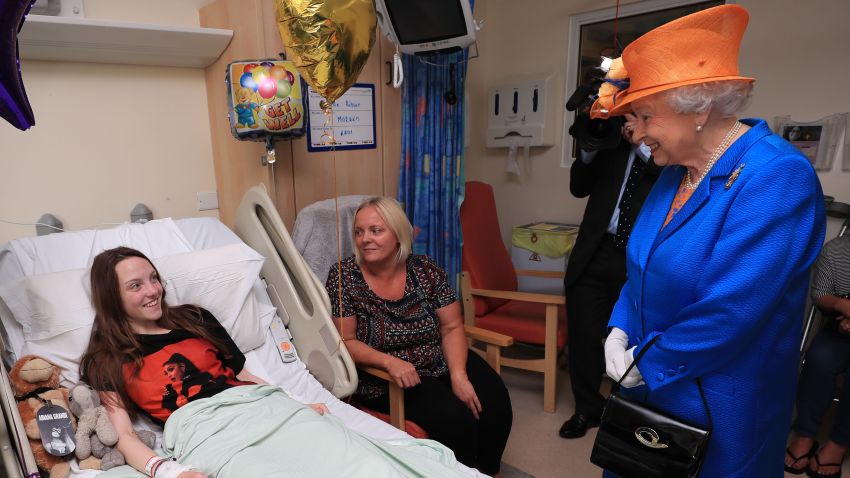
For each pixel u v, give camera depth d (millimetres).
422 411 1785
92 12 1940
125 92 2105
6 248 1687
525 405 2697
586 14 3068
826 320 2240
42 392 1366
